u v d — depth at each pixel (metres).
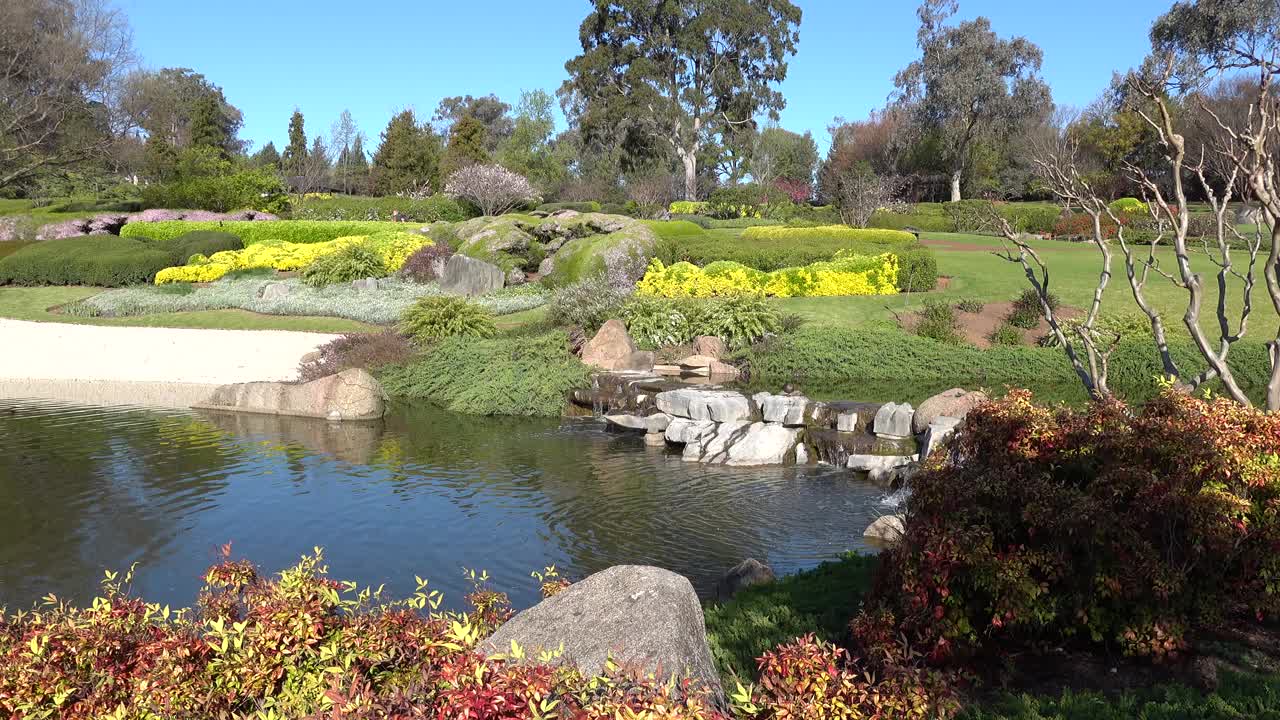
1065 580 5.18
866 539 9.42
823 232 34.31
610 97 65.62
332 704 3.36
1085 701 4.55
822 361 18.59
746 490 11.44
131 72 55.50
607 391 16.84
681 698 3.46
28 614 5.48
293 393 16.38
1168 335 19.05
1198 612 5.14
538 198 56.44
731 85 67.00
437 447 13.89
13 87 48.97
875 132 73.50
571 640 4.24
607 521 10.09
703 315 21.17
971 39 63.38
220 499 10.82
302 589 4.48
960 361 18.27
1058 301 21.69
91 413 16.05
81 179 61.88
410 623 4.40
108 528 9.66
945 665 5.09
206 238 36.78
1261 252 28.25
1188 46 37.53
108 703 3.80
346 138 82.25
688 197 68.81
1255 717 4.16
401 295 27.81
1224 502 4.81
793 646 3.96
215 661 3.91
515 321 24.34
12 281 33.84
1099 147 49.88
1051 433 5.52
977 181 67.88
